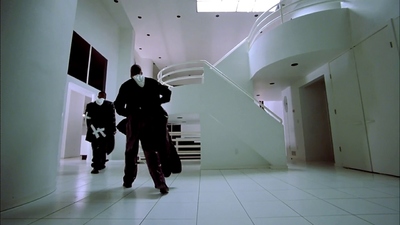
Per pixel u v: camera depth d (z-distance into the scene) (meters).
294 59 4.39
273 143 4.06
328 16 4.00
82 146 7.09
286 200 1.77
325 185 2.43
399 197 1.87
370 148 3.52
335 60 4.32
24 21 1.62
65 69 2.17
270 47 4.63
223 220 1.29
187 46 8.77
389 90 3.15
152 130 2.09
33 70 1.69
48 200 1.74
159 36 8.02
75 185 2.43
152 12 6.66
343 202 1.70
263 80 5.83
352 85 3.88
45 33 1.85
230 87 4.25
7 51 1.47
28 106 1.64
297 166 4.44
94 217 1.34
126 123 2.33
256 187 2.32
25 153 1.61
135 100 2.17
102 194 1.98
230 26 7.42
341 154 4.23
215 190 2.17
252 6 6.55
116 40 7.11
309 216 1.37
